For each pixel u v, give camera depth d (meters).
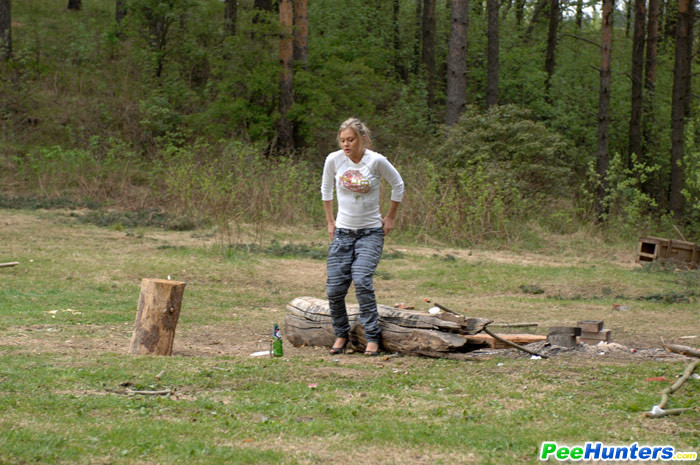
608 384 5.47
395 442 4.04
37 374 5.46
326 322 7.25
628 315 10.07
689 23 24.34
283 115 25.31
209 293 11.21
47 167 21.95
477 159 20.83
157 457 3.74
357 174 6.57
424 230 18.33
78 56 29.14
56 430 4.10
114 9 36.06
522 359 6.48
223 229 16.91
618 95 31.16
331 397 5.04
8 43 27.75
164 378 5.51
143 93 27.47
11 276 11.26
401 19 37.22
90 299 10.07
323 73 26.11
